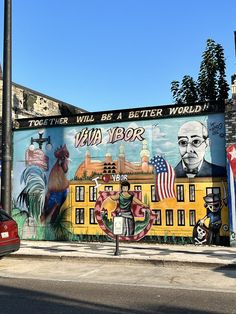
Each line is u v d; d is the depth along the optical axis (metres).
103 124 15.55
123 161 15.17
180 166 14.38
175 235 14.28
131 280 9.34
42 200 16.23
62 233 15.81
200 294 7.98
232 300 7.51
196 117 14.29
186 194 14.23
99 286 8.71
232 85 13.71
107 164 15.38
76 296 7.82
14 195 16.69
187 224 14.16
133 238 14.83
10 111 13.84
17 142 16.84
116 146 15.30
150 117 14.88
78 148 15.84
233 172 13.45
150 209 14.67
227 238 13.60
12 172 16.80
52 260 11.99
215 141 13.97
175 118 14.57
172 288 8.50
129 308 6.96
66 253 12.37
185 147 14.35
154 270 10.52
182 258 11.29
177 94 19.11
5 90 13.77
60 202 15.95
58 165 16.09
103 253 12.34
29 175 16.53
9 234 11.47
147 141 14.88
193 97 18.72
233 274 9.93
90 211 15.50
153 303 7.29
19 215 16.52
